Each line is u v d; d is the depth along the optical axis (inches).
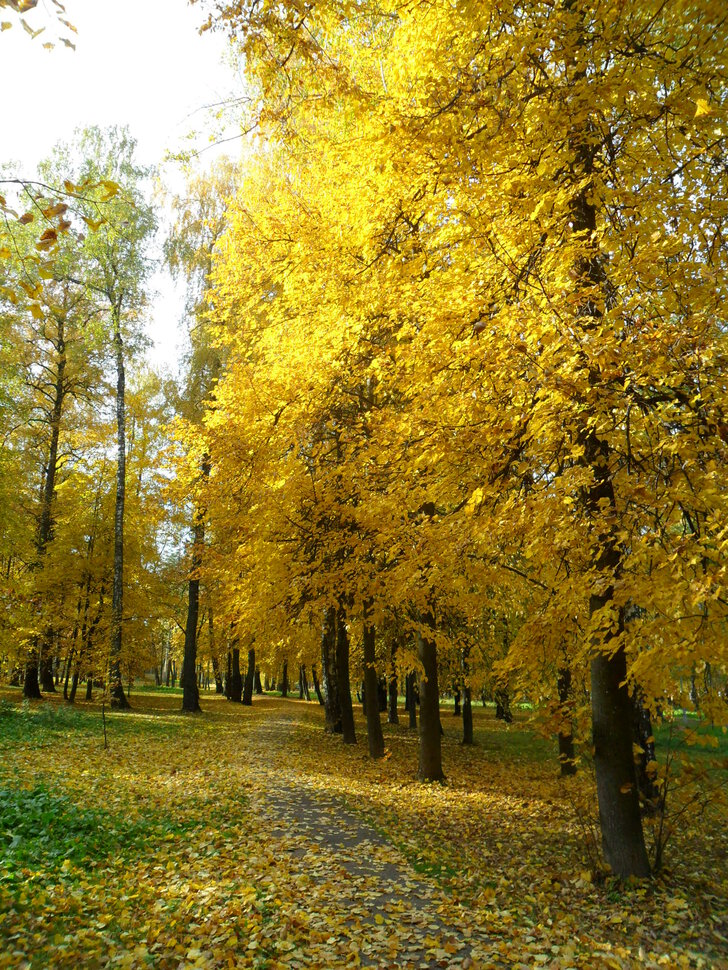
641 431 195.5
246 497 378.0
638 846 231.5
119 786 337.4
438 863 256.1
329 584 347.6
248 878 210.2
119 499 810.8
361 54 233.0
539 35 180.4
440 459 229.3
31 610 596.7
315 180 298.7
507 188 197.6
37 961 129.8
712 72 169.6
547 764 578.6
